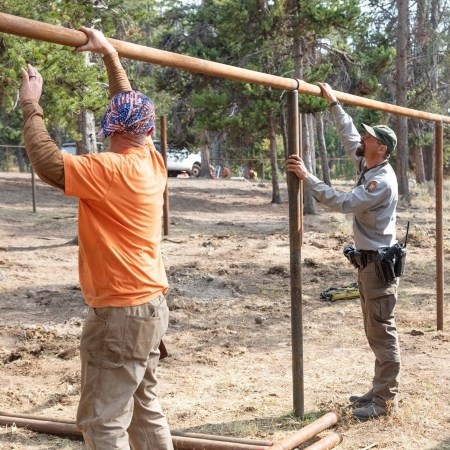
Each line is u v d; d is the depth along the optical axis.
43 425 5.23
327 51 24.48
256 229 18.20
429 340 7.96
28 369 6.85
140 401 3.80
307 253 13.91
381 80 32.81
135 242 3.48
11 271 11.44
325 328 8.56
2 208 19.56
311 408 5.83
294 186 5.48
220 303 9.79
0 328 8.04
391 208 5.40
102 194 3.39
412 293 10.56
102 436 3.44
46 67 9.90
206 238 15.81
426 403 5.89
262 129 25.36
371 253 5.39
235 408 5.85
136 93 3.58
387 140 5.34
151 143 3.73
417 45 33.41
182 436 5.00
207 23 27.52
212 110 23.56
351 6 19.88
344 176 39.00
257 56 23.41
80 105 10.88
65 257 13.00
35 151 3.29
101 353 3.46
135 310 3.46
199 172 39.88
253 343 7.96
